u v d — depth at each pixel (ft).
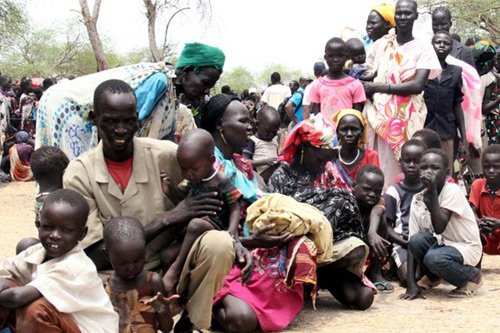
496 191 21.85
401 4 25.13
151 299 12.28
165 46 61.00
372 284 17.99
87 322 11.83
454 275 18.89
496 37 81.56
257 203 15.92
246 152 25.93
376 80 25.64
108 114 13.05
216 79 17.66
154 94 17.20
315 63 40.68
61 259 12.05
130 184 13.92
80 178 13.83
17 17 79.56
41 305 11.44
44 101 18.08
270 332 15.64
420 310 17.70
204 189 13.92
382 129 25.02
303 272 15.49
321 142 17.56
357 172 18.97
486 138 33.01
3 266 12.60
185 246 13.52
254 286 15.75
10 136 57.77
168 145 14.52
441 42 26.43
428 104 26.68
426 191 18.67
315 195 17.66
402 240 20.11
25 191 47.29
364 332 15.70
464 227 19.12
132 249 12.17
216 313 15.64
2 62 145.18
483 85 31.53
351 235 17.46
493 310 17.69
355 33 32.63
